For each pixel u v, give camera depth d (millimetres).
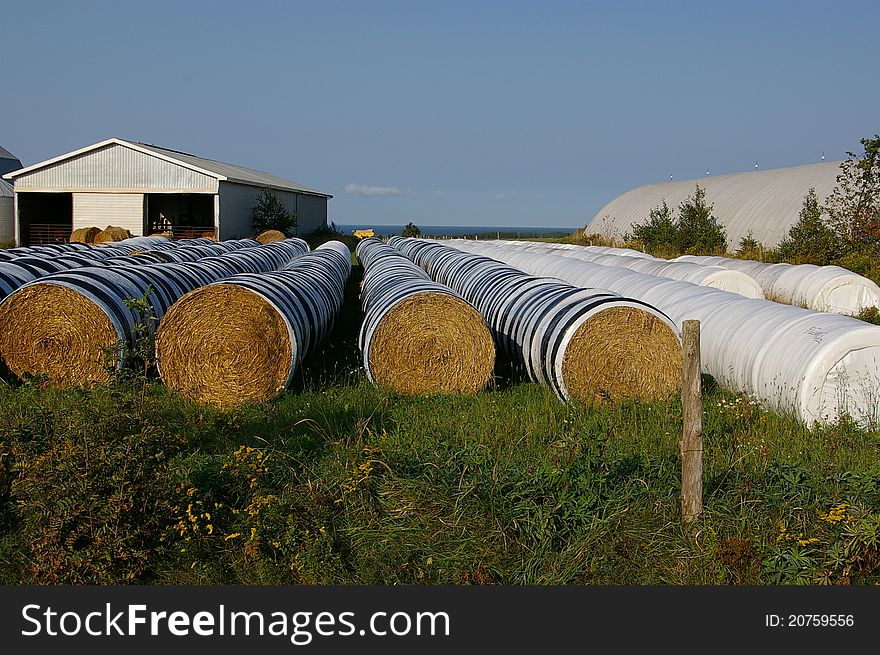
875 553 6250
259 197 45031
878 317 15812
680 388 10688
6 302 11250
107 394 7375
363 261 31797
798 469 7195
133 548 6324
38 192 40188
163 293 13109
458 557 6340
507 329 12875
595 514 6602
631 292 15781
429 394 11094
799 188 35062
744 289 17938
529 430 8789
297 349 10945
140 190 39750
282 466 7414
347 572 6328
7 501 6914
